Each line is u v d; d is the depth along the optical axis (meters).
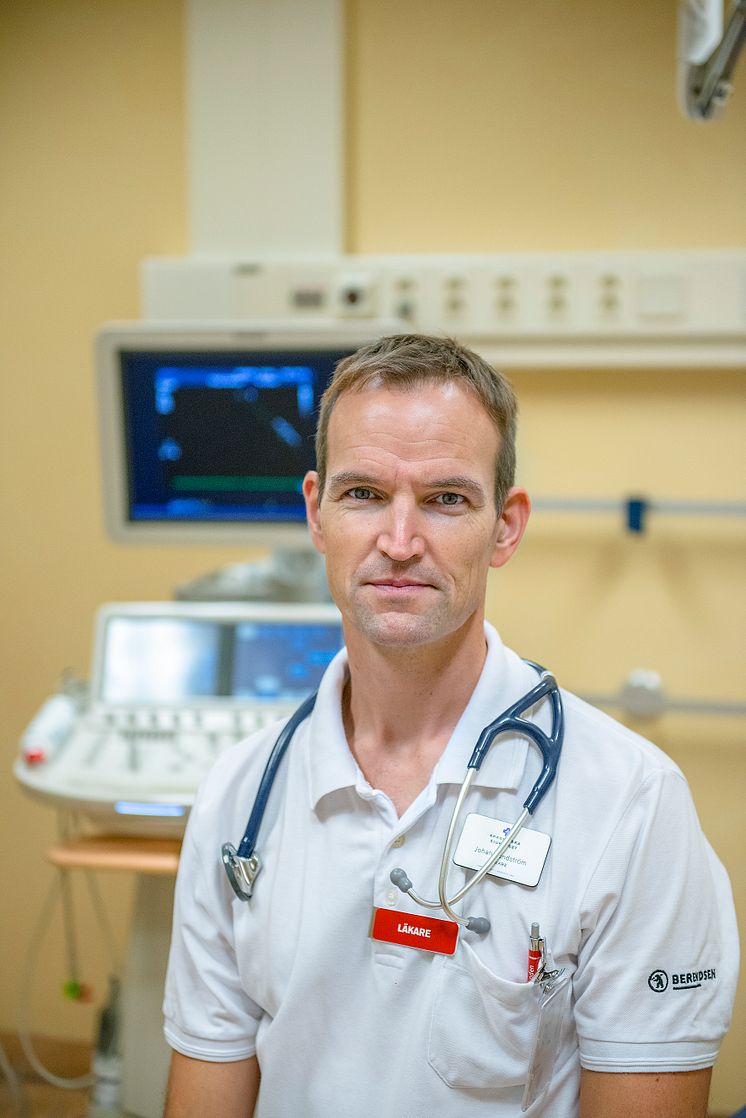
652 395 2.34
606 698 2.35
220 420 2.02
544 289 2.28
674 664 2.39
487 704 1.09
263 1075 1.11
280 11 2.35
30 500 2.62
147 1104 1.93
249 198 2.39
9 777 2.65
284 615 1.95
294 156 2.37
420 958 1.04
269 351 1.97
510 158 2.35
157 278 2.40
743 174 2.27
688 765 2.38
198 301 2.39
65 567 2.62
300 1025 1.07
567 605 2.42
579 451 2.38
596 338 2.29
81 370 2.56
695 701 2.34
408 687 1.08
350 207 2.41
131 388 2.02
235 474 2.03
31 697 2.64
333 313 2.35
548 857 1.03
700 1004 1.00
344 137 2.38
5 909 2.66
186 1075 1.16
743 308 2.21
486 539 1.04
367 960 1.06
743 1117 1.24
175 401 2.02
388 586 1.02
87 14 2.48
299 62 2.35
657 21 2.28
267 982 1.10
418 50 2.36
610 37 2.29
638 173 2.31
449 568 1.01
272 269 2.36
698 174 2.29
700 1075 1.01
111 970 2.62
